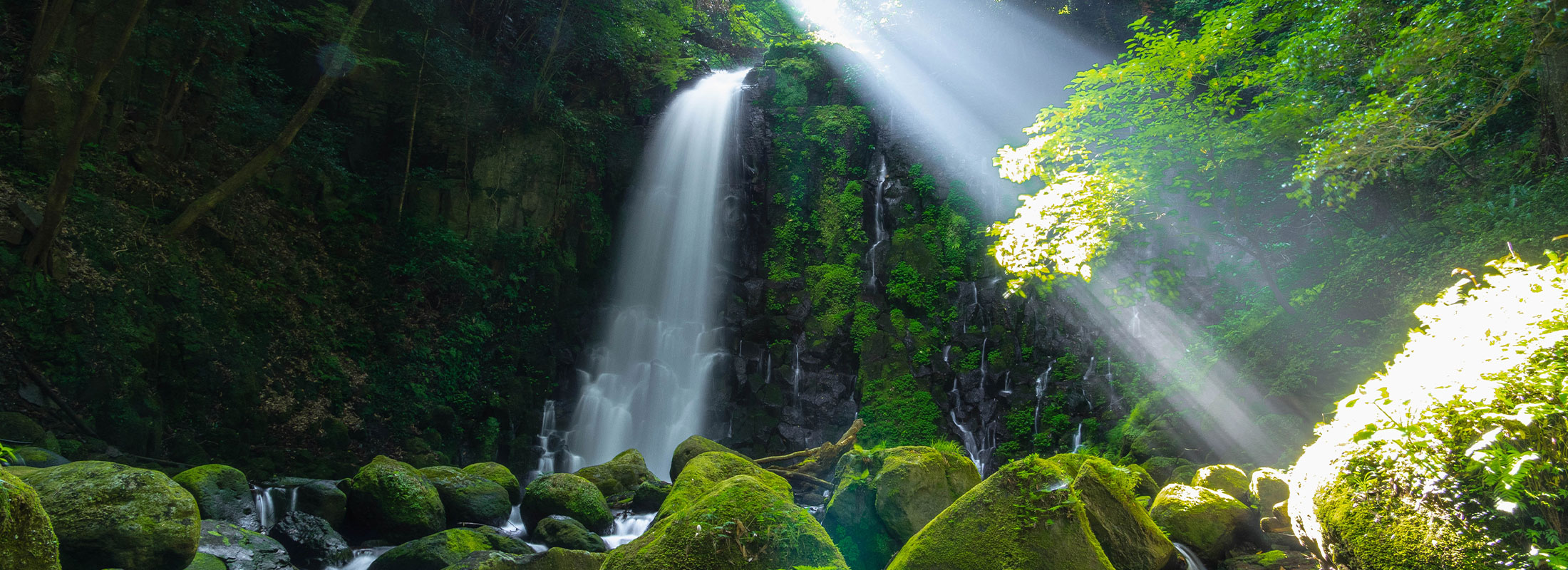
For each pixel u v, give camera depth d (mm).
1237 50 10734
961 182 21047
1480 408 3418
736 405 18672
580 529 8258
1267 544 6848
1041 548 4594
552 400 18094
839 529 6262
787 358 19297
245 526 7492
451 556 6758
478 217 18406
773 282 20266
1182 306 16469
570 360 18781
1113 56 21641
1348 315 10984
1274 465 10586
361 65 17547
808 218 21109
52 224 10820
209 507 7238
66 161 10641
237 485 7691
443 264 17047
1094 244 9391
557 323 19031
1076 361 17797
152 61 14039
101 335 11211
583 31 20250
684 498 7059
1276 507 7004
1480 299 4344
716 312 20328
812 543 4195
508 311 18062
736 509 4371
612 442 18594
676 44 22125
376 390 15016
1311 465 4535
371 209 17281
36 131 12289
